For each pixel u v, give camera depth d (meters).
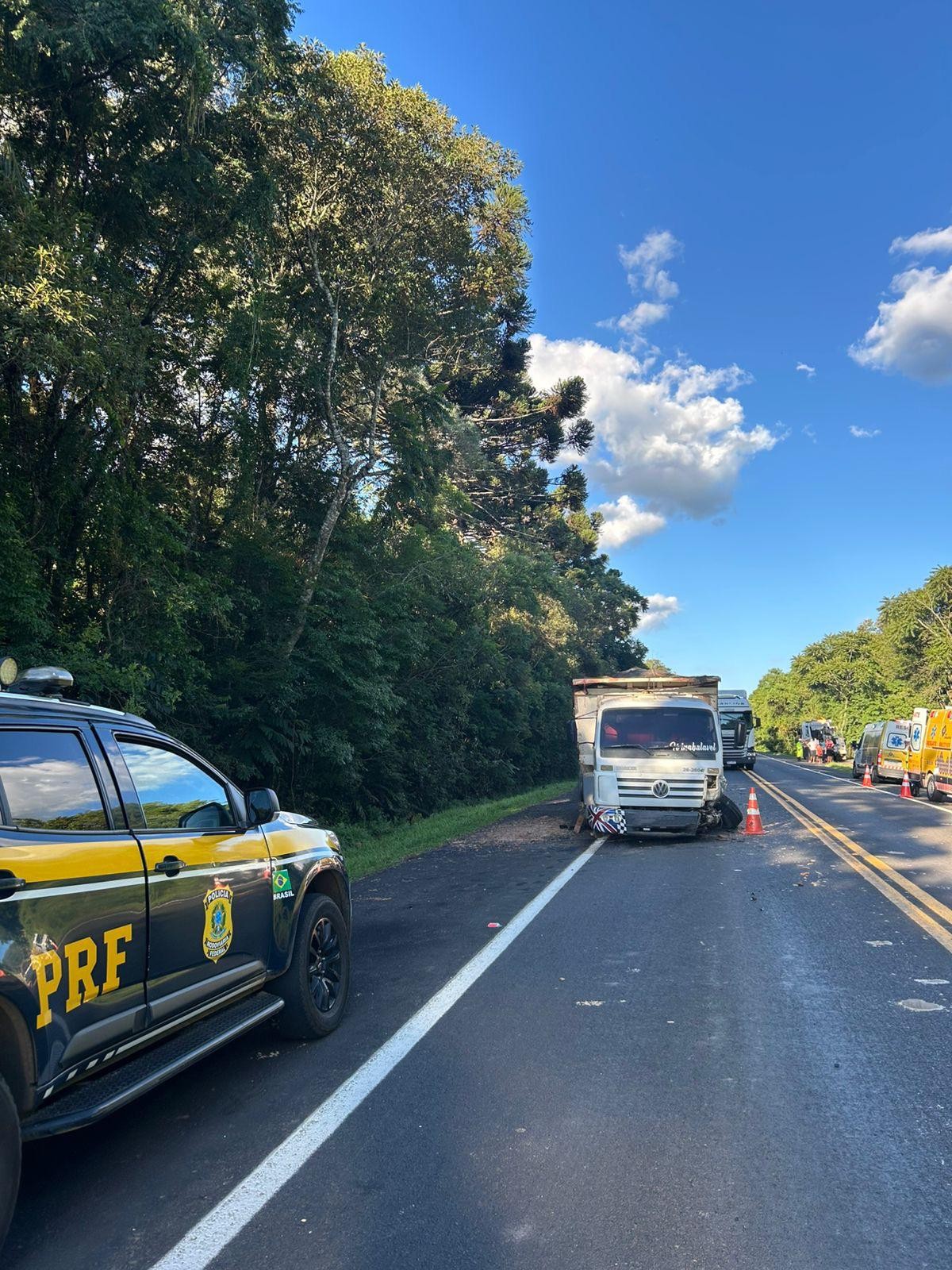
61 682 4.09
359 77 16.64
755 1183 3.64
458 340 20.61
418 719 23.78
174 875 4.12
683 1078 4.73
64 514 11.30
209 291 15.09
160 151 13.56
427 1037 5.41
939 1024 5.50
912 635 71.88
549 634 39.94
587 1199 3.53
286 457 18.72
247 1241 3.28
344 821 18.94
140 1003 3.82
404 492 20.20
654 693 16.31
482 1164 3.83
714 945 7.54
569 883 10.70
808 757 72.81
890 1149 3.92
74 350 9.52
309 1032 5.34
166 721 13.92
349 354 19.30
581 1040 5.31
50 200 10.89
